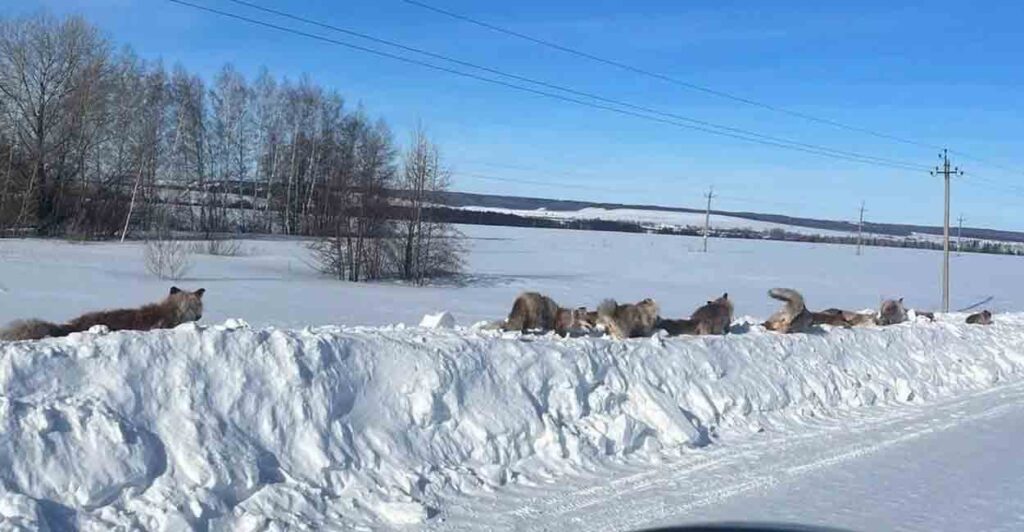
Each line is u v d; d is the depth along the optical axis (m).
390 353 9.31
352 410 8.62
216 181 88.81
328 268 52.62
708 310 15.53
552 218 185.62
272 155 91.44
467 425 9.29
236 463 7.44
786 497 8.98
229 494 7.27
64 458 6.67
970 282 72.81
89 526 6.41
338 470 8.05
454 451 9.02
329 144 89.94
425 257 53.69
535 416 9.86
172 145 80.88
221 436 7.59
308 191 89.25
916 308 49.31
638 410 11.01
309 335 8.93
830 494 9.18
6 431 6.57
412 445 8.74
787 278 67.88
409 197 53.69
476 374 9.79
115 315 10.40
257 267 53.47
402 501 7.87
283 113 91.88
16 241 60.62
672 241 118.75
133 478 6.88
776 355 14.23
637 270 69.44
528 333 13.39
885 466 10.50
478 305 37.00
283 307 30.83
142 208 72.88
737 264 81.06
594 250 92.00
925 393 15.77
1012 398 16.02
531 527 7.67
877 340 17.06
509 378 10.09
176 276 43.59
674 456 10.43
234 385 8.01
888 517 8.45
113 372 7.52
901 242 169.38
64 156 67.75
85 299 30.53
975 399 15.76
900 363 16.73
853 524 8.18
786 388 13.57
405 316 29.61
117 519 6.55
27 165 66.81
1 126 66.19
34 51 66.81
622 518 8.03
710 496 8.87
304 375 8.44
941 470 10.41
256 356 8.32
